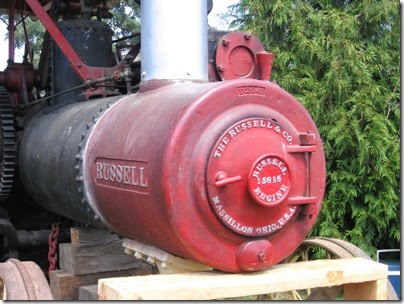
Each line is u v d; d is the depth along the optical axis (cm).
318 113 577
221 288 242
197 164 243
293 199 261
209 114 247
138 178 258
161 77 294
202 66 298
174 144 241
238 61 349
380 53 587
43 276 273
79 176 313
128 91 350
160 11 293
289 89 595
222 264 252
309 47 587
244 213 250
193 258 250
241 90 255
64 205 362
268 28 618
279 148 258
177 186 241
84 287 353
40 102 470
